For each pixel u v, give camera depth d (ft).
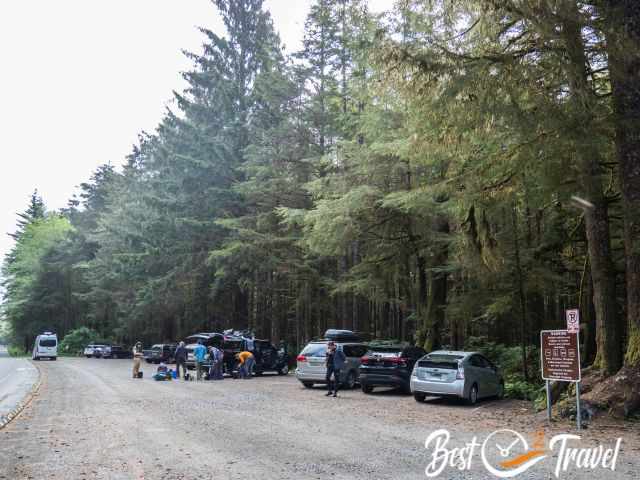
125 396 51.96
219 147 122.72
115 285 181.78
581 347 61.36
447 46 35.63
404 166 64.08
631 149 36.68
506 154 38.81
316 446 27.61
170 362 138.51
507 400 52.31
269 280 114.11
